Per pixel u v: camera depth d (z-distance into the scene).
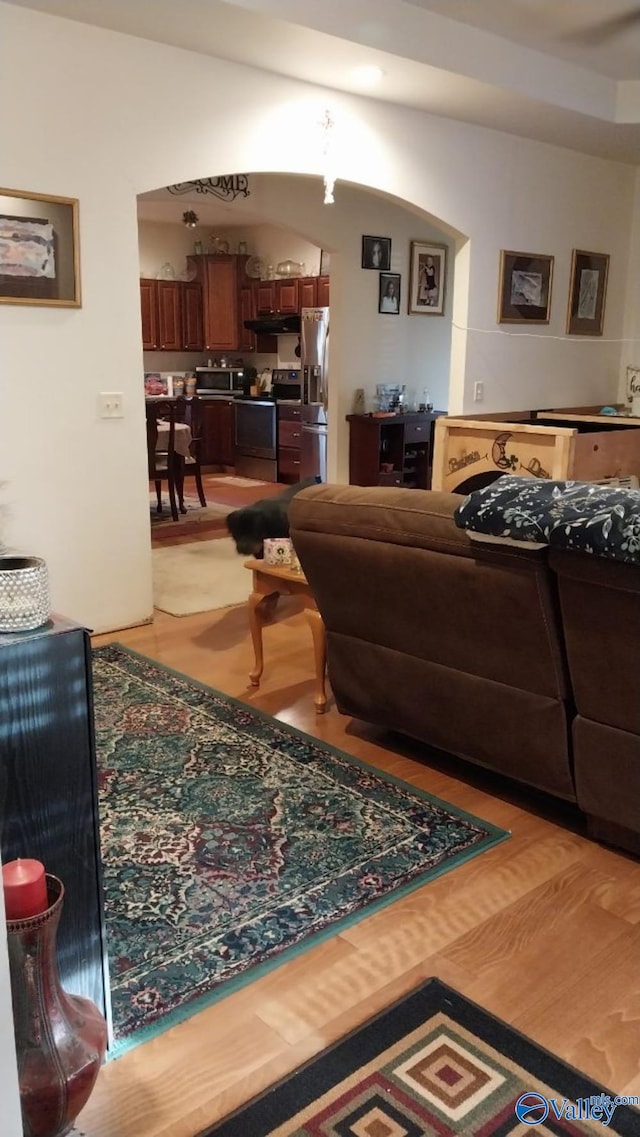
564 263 5.70
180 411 6.84
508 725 2.36
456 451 3.87
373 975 1.79
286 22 3.33
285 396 8.77
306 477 8.07
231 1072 1.54
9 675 1.34
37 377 3.55
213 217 8.46
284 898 2.04
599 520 1.88
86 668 1.43
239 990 1.75
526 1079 1.53
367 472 6.83
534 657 2.21
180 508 6.98
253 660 3.69
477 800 2.53
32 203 3.40
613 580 1.90
